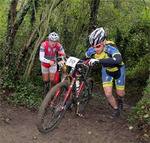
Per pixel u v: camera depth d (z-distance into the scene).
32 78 5.54
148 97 3.31
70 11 5.46
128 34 7.06
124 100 5.66
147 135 2.67
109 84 3.30
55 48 3.86
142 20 6.79
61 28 5.45
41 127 2.50
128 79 7.30
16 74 4.25
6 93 3.88
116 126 3.10
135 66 7.51
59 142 2.48
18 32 5.14
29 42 4.16
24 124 2.88
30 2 4.14
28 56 5.57
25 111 3.44
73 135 2.71
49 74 4.10
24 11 4.10
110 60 2.82
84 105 3.84
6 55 4.15
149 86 3.55
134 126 2.97
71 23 5.74
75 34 5.84
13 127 2.70
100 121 3.34
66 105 2.95
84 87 3.63
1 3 5.21
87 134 2.77
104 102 5.01
